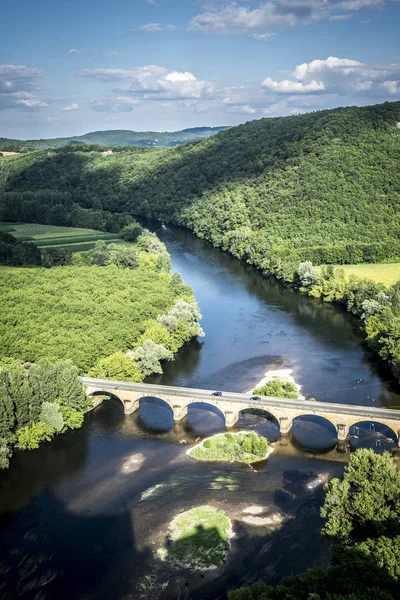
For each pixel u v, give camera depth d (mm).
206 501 160625
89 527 151625
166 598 127938
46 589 131625
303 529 148125
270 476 171875
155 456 184500
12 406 181250
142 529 150125
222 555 140375
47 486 169875
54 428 191000
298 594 106688
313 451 185250
